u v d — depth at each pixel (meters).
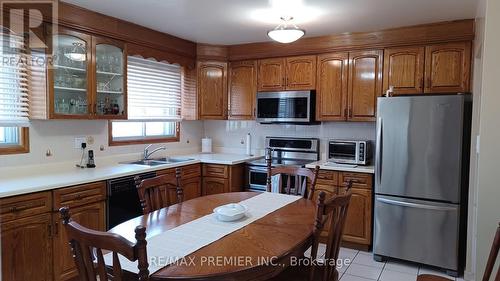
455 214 3.12
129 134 4.15
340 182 3.77
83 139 3.51
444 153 3.14
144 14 3.30
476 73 3.06
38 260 2.55
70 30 3.06
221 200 2.63
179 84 4.69
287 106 4.33
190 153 5.00
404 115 3.29
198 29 3.85
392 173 3.37
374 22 3.51
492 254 1.68
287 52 4.33
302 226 2.01
